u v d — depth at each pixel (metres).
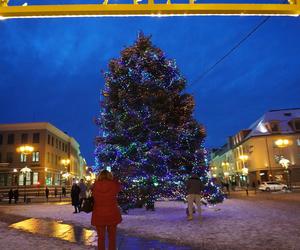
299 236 8.46
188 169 16.67
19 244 8.06
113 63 17.47
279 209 15.97
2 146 63.25
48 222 13.13
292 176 60.16
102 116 17.22
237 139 75.00
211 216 13.54
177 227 10.80
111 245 6.23
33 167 61.97
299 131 61.78
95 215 6.20
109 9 4.68
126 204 15.69
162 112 16.73
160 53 17.39
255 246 7.53
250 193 42.53
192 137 16.80
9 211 20.67
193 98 17.64
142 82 16.61
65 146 79.75
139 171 15.73
